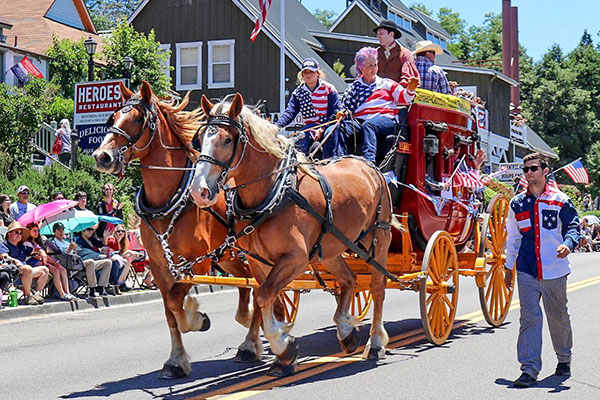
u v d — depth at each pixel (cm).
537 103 5659
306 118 945
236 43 3184
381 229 835
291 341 705
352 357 827
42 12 3575
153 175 743
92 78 2127
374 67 921
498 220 1105
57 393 684
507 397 649
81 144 1942
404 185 920
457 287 951
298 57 3091
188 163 755
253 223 686
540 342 693
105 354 884
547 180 708
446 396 652
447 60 4316
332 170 788
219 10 3200
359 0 4041
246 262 868
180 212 734
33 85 2420
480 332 1002
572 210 690
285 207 690
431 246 885
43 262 1308
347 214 763
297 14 3756
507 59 4359
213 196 646
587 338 926
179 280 726
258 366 791
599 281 1593
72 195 1836
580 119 5622
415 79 880
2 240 1292
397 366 775
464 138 1062
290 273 685
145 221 749
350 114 903
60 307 1304
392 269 926
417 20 4572
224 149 657
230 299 1464
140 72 2867
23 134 2186
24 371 787
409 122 942
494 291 1051
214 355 862
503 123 4009
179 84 3256
